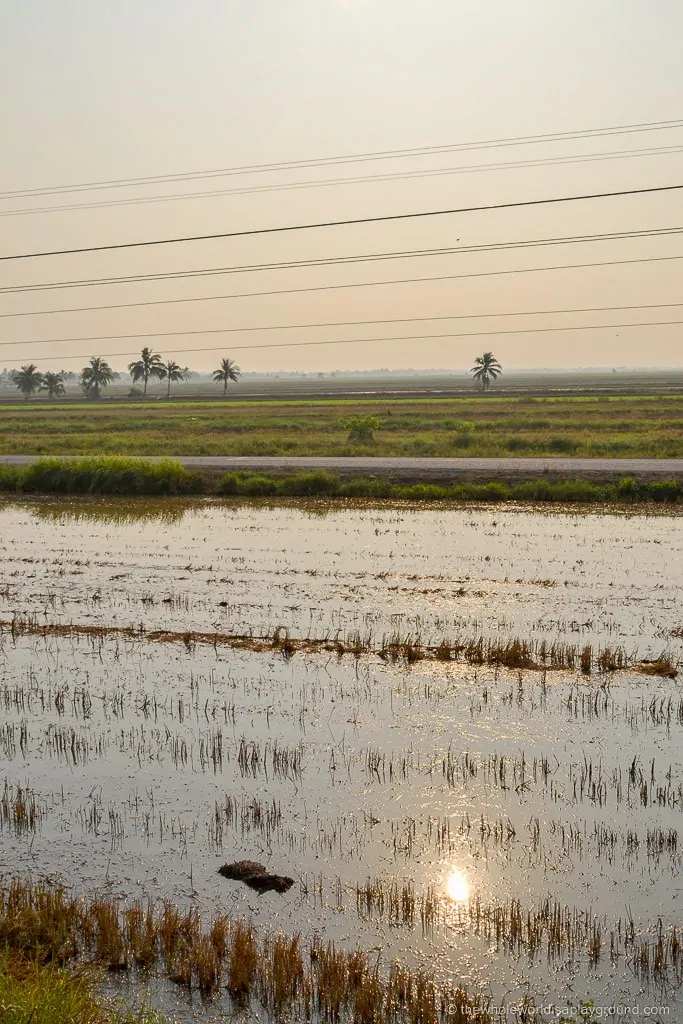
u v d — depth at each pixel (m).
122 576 23.08
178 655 17.00
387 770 12.08
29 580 22.78
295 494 36.69
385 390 169.12
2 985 7.53
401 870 9.80
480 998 7.92
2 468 40.16
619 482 34.75
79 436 63.12
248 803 11.28
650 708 14.02
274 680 15.58
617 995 7.95
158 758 12.60
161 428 72.81
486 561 24.16
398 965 8.34
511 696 14.63
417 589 21.34
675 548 25.56
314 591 21.33
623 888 9.43
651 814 10.85
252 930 8.78
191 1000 7.90
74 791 11.69
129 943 8.57
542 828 10.59
